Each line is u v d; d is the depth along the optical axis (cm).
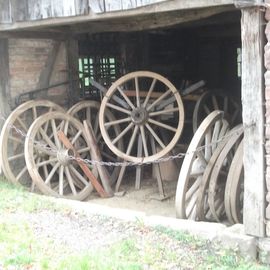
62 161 512
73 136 547
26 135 495
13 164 540
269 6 301
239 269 294
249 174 325
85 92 621
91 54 629
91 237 340
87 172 532
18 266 271
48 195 498
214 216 410
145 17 484
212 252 326
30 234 335
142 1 368
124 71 671
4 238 318
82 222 376
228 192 380
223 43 790
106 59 649
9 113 540
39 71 564
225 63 794
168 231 351
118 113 604
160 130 573
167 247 327
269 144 315
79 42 613
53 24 451
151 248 322
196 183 424
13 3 476
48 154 518
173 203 518
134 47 684
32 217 384
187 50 774
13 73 544
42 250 304
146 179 615
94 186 534
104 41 643
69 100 588
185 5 345
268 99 311
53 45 571
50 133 547
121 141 582
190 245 333
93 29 541
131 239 335
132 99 589
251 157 323
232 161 387
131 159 518
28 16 462
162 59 732
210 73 800
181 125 511
